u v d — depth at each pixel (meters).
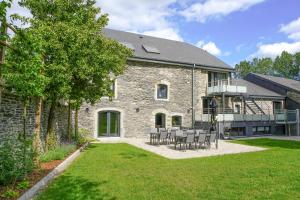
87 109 18.69
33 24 9.72
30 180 6.68
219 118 21.72
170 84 21.75
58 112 14.39
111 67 12.56
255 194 5.90
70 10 11.64
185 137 14.09
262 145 16.73
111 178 7.39
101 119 19.38
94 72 11.44
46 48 9.32
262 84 31.08
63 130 16.12
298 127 26.56
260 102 27.48
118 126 19.92
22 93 7.11
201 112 23.11
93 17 12.09
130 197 5.76
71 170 8.36
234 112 25.02
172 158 11.32
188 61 22.48
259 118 24.81
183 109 22.27
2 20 5.58
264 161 10.19
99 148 14.10
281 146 16.20
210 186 6.60
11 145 6.55
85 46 10.79
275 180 7.10
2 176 5.89
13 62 6.63
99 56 11.22
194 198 5.71
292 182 6.86
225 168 8.87
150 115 20.78
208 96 23.38
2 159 6.04
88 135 18.61
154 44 23.94
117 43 13.16
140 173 8.11
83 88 12.09
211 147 15.45
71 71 10.21
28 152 7.17
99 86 12.56
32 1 10.71
